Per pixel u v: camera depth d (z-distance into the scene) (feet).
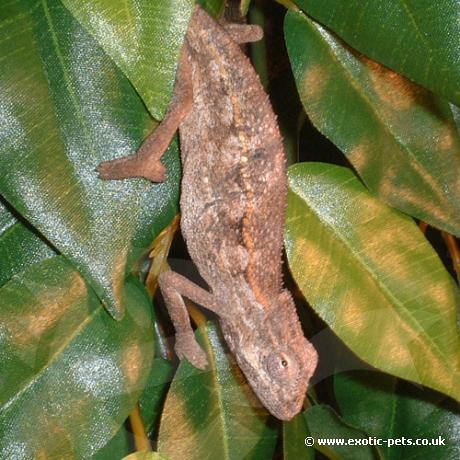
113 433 1.31
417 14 1.26
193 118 1.33
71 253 1.24
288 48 1.34
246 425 1.44
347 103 1.35
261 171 1.35
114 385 1.31
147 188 1.27
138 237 1.32
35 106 1.23
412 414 1.57
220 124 1.33
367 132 1.36
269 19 1.46
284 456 1.45
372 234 1.40
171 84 1.19
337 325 1.38
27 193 1.23
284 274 1.57
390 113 1.36
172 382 1.40
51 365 1.30
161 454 1.35
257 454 1.44
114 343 1.32
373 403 1.57
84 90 1.24
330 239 1.39
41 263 1.30
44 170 1.23
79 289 1.31
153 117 1.23
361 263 1.39
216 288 1.41
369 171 1.37
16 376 1.29
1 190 1.22
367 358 1.39
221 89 1.33
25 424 1.29
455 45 1.25
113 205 1.25
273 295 1.42
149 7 1.18
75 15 1.18
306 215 1.38
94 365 1.31
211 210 1.36
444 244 1.69
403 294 1.40
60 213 1.23
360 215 1.39
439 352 1.40
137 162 1.25
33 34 1.23
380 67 1.35
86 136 1.24
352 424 1.56
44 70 1.23
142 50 1.18
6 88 1.22
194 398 1.41
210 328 1.45
